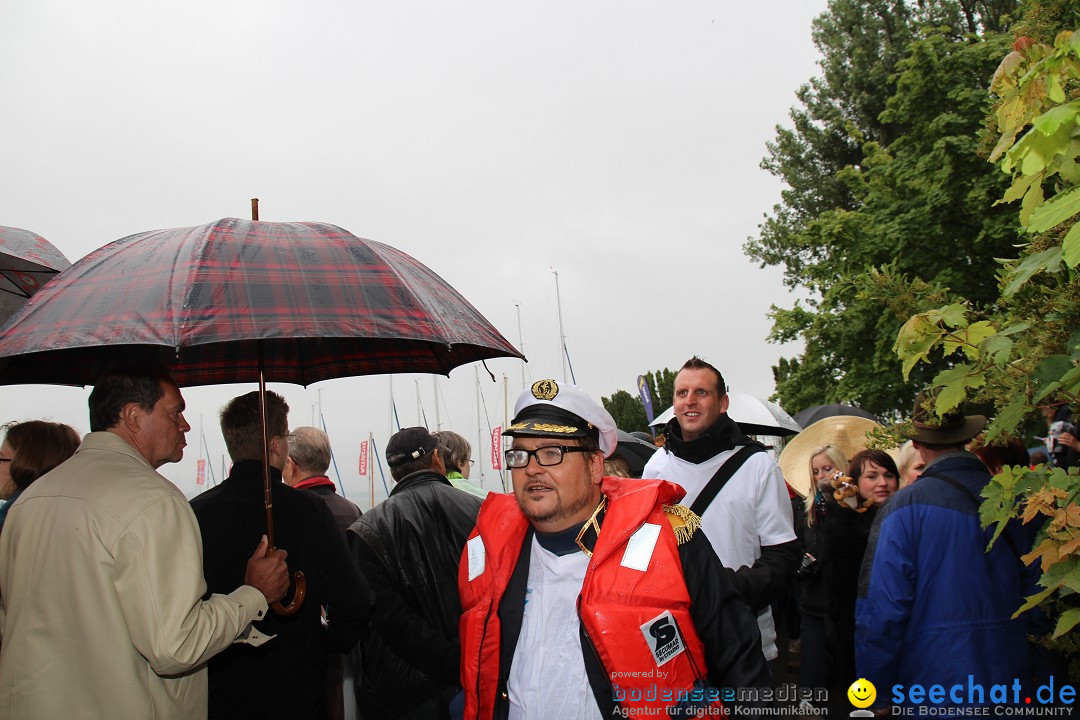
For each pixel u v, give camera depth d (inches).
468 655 89.2
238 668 112.4
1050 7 80.3
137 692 85.5
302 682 115.0
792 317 690.2
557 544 88.7
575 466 86.9
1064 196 51.8
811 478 198.7
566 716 81.2
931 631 115.0
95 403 97.2
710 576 86.0
